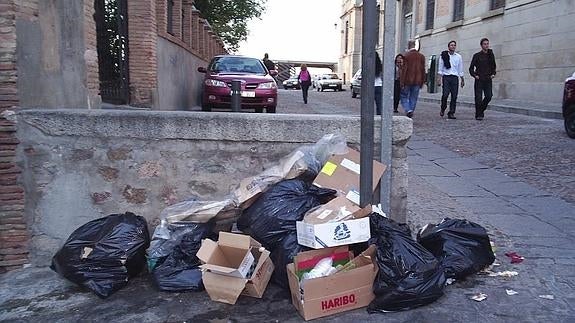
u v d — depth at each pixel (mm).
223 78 12164
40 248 4016
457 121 12273
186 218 3695
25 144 3914
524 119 12492
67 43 4789
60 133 3924
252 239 3428
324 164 3902
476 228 3695
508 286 3451
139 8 9281
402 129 3938
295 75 56219
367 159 3355
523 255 3965
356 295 3117
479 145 8719
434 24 25438
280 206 3496
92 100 5410
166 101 11586
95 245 3484
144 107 9469
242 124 3957
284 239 3398
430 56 25828
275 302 3275
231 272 3150
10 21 3814
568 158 7422
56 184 3986
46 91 4379
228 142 3992
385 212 3947
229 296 3229
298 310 3123
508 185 6098
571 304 3201
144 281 3623
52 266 3635
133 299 3357
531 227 4609
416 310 3129
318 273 3086
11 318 3141
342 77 51781
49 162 3961
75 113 3910
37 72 4219
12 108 3871
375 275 3162
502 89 18234
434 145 8922
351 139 4016
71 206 4016
